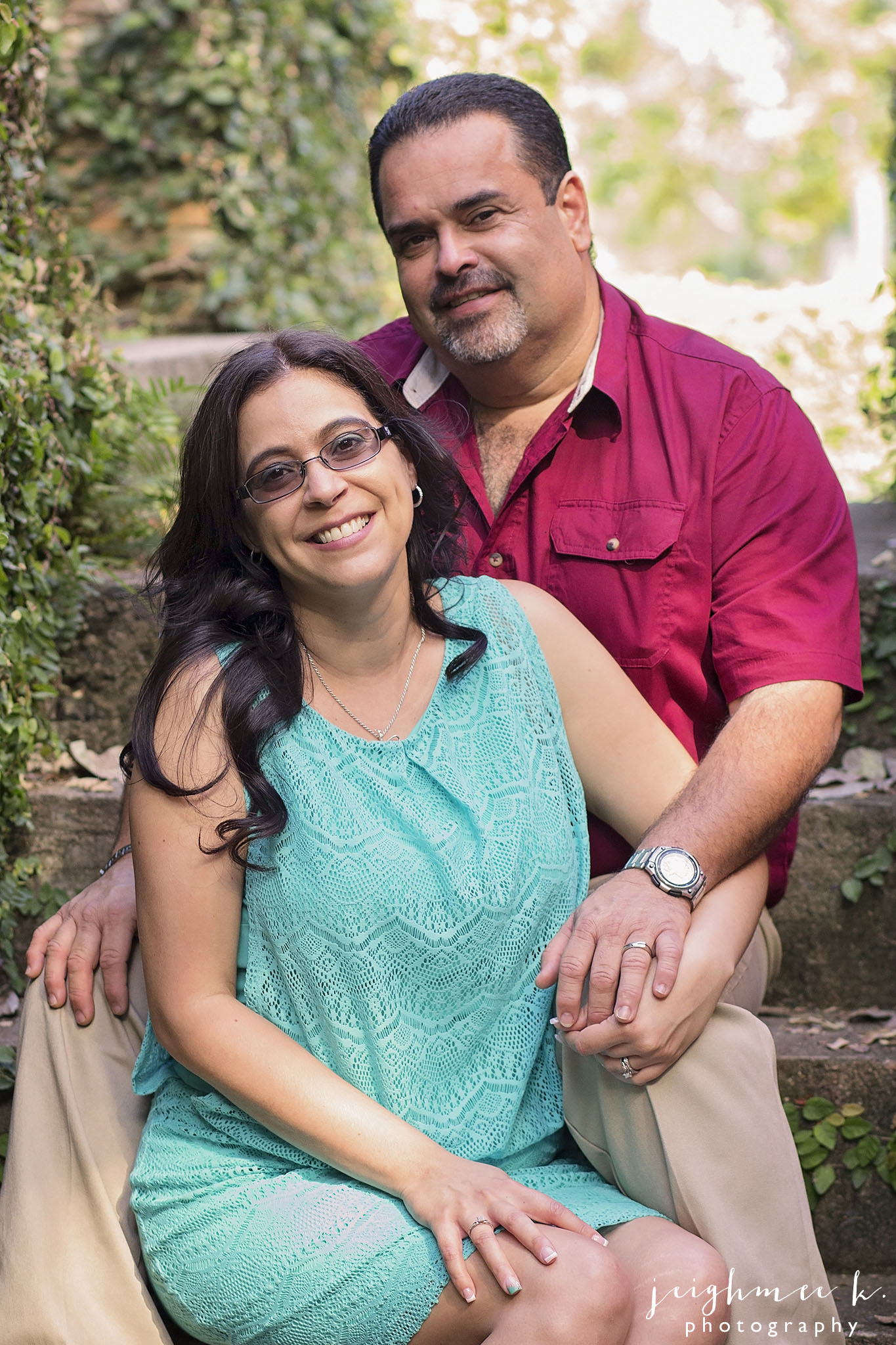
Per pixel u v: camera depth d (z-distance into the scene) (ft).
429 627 7.00
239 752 6.45
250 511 6.53
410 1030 6.45
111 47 19.20
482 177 7.68
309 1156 6.40
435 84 7.99
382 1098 6.45
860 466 17.19
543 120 7.90
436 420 7.61
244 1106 6.26
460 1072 6.60
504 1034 6.68
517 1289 5.66
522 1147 6.75
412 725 6.89
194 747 6.44
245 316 19.35
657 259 70.23
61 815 9.63
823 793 9.75
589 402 8.08
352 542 6.41
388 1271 5.91
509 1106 6.61
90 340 11.15
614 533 7.83
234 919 6.52
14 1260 6.56
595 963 6.29
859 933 9.36
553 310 7.90
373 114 22.06
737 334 18.08
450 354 8.05
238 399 6.51
